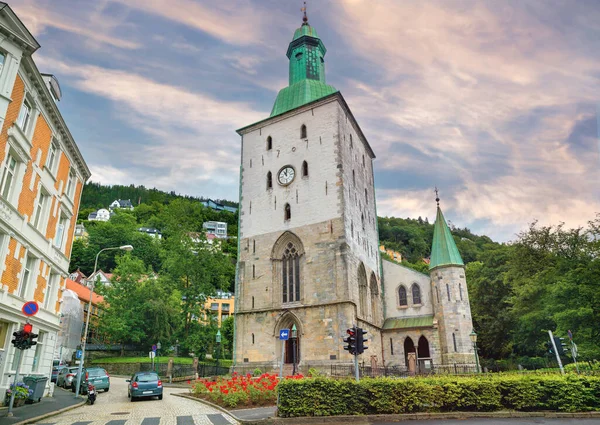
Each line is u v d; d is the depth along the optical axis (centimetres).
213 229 16475
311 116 4691
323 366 3722
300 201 4428
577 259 4538
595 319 3850
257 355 4084
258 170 4834
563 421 1736
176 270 5853
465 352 4156
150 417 1994
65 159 2991
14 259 2241
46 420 1906
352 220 4406
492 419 1819
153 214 15050
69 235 3184
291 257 4331
